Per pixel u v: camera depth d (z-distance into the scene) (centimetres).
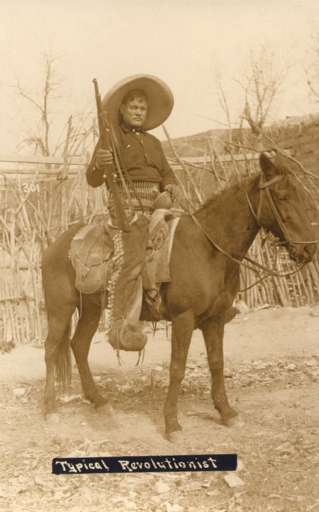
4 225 816
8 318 796
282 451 403
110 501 355
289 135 989
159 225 435
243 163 921
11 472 398
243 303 902
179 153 1068
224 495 356
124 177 463
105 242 475
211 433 447
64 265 498
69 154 860
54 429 476
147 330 829
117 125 470
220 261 438
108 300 455
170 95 479
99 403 505
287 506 333
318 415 465
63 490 371
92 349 747
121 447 428
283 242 432
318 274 904
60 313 500
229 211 437
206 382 589
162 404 530
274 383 570
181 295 428
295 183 429
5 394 585
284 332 760
